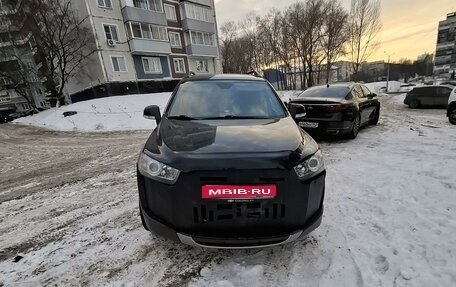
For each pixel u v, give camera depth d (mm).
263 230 1938
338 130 6188
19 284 2061
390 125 8953
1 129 14664
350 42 39750
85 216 3230
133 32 24969
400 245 2342
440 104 15828
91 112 16547
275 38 42188
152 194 2025
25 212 3457
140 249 2465
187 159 1920
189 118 2857
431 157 4738
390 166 4430
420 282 1911
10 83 24156
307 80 41750
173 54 29719
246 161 1888
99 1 22922
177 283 2021
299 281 1987
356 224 2732
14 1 20562
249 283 1986
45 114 18672
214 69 35438
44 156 7410
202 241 1888
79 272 2184
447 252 2207
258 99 3240
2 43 21688
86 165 5973
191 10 30844
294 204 1966
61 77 23703
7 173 5672
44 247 2580
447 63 76625
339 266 2125
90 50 23359
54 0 21344
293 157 1999
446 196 3170
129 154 6895
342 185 3773
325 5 36344
